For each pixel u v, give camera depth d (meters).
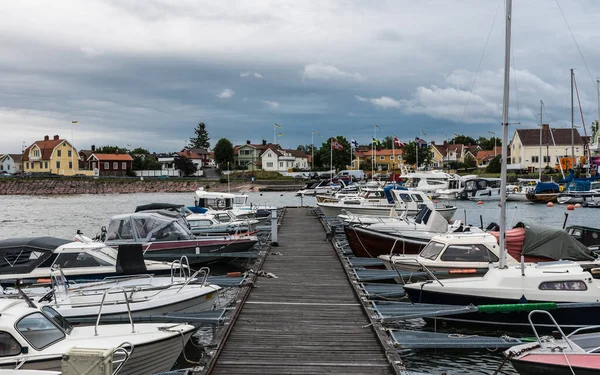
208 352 10.62
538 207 53.91
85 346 9.73
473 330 13.73
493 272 13.59
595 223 40.25
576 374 9.32
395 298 15.70
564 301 12.94
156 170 119.12
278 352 10.70
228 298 17.28
